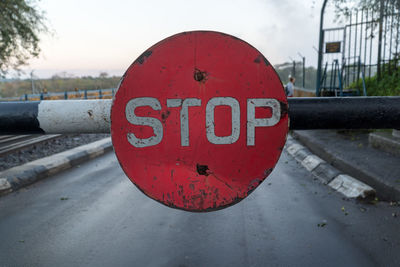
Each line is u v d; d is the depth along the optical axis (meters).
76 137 8.66
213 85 0.72
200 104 0.73
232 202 0.75
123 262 2.62
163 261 2.63
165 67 0.72
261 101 0.73
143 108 0.73
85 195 4.27
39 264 2.62
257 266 2.52
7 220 3.48
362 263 2.52
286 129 0.74
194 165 0.74
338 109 0.91
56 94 12.36
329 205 3.75
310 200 3.93
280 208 3.69
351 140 6.91
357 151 5.77
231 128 0.73
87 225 3.34
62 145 7.38
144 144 0.74
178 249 2.81
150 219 3.46
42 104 0.90
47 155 6.27
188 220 3.41
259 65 0.73
